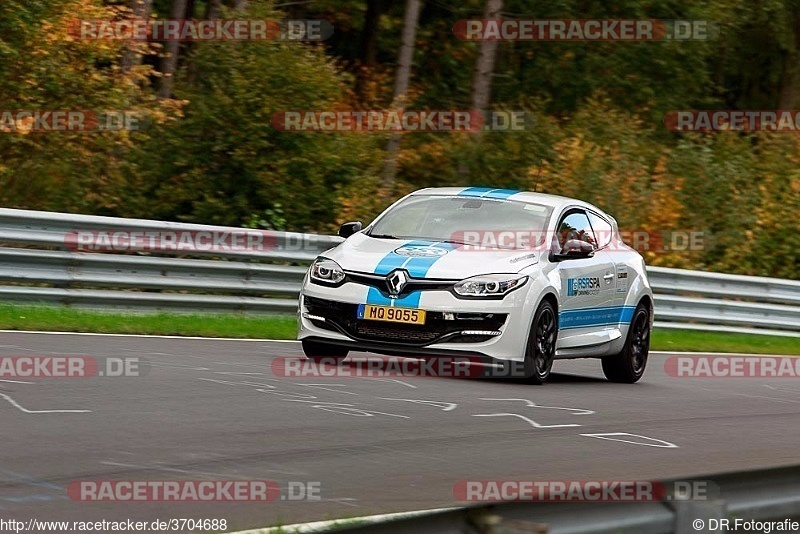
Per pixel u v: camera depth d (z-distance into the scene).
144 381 30.30
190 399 28.05
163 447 22.27
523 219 38.88
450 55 129.12
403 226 39.00
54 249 49.16
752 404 37.25
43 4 69.81
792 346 68.94
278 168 76.81
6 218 45.38
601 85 118.31
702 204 97.38
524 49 120.81
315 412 27.48
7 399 26.12
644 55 119.31
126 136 73.81
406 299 35.06
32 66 70.44
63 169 74.12
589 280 39.44
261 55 77.88
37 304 45.69
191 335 44.25
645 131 108.44
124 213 77.00
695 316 67.50
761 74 147.00
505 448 24.91
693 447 27.31
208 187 77.75
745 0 130.00
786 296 72.62
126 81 73.31
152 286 48.78
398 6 130.62
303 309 36.50
